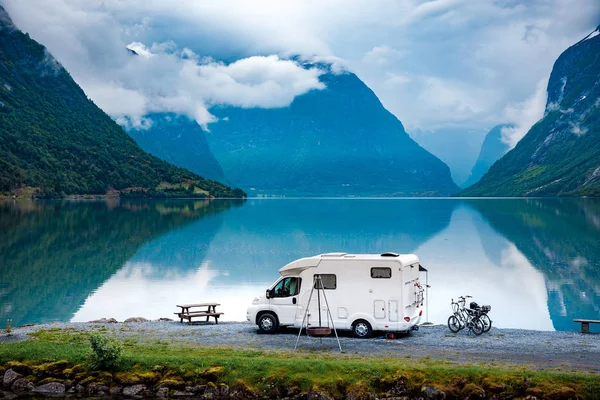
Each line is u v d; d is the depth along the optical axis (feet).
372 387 85.81
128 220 618.85
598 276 243.81
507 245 374.84
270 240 409.28
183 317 131.44
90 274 246.47
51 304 181.98
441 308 176.35
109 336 114.83
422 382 85.20
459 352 100.48
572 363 93.15
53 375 93.71
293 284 116.26
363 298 111.45
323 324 113.09
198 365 93.56
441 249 354.33
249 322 124.98
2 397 89.92
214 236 440.86
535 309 179.22
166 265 276.82
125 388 90.89
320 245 377.50
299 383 87.71
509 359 95.71
